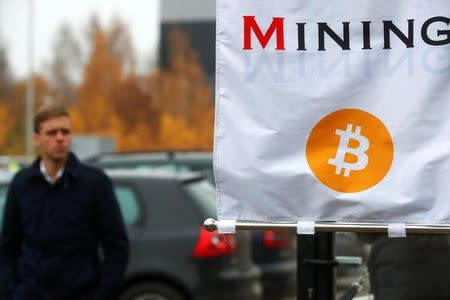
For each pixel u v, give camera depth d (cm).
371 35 427
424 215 423
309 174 430
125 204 1057
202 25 6397
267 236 1197
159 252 1034
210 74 6394
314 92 430
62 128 614
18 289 612
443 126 422
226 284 1035
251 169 434
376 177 426
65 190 609
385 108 426
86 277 607
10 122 6825
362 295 557
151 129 6366
